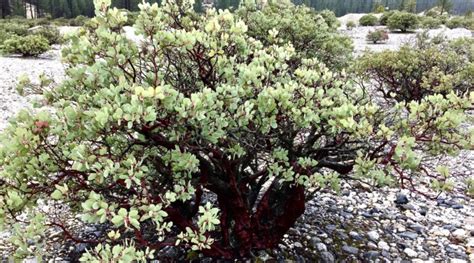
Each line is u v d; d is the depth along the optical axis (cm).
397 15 4709
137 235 355
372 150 441
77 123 346
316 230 578
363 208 668
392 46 3388
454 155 419
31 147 329
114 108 320
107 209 302
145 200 345
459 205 690
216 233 514
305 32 1209
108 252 295
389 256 531
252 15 1173
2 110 1184
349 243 554
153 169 442
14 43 2392
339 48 1302
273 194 500
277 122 421
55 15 8731
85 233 550
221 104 359
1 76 1688
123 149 395
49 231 552
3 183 361
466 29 4275
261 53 464
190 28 480
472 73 1263
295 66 808
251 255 489
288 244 532
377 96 1464
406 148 361
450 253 546
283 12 1335
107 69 375
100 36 378
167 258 489
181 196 369
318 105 429
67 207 621
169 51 417
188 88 448
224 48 461
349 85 541
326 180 421
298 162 421
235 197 457
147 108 304
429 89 1256
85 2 8981
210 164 453
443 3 9012
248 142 443
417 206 682
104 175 309
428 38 2045
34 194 371
